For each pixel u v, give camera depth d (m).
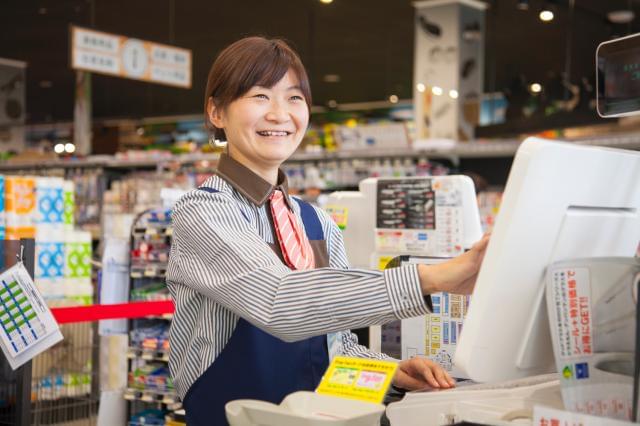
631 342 1.23
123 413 4.85
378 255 3.11
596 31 14.36
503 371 1.24
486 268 1.18
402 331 2.30
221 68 1.81
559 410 1.20
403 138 12.09
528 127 9.95
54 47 16.69
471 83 11.73
